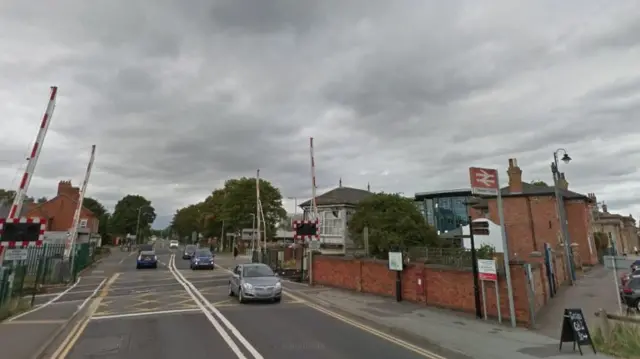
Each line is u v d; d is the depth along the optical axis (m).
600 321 12.61
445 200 62.75
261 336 10.91
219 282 27.11
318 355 9.00
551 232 40.16
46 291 22.66
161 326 12.38
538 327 12.21
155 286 24.80
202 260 39.06
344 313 14.80
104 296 20.33
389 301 17.36
